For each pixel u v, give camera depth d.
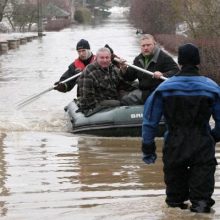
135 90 19.92
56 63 51.69
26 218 10.34
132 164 14.57
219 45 32.50
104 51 19.44
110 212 10.38
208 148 9.88
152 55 18.50
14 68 47.06
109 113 19.05
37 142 17.94
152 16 98.00
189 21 50.47
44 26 144.00
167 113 9.99
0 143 17.78
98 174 13.55
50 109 24.78
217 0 44.62
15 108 24.06
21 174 13.67
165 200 10.61
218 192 11.66
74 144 17.56
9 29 130.12
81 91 19.64
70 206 11.02
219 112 9.98
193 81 9.98
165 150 10.05
